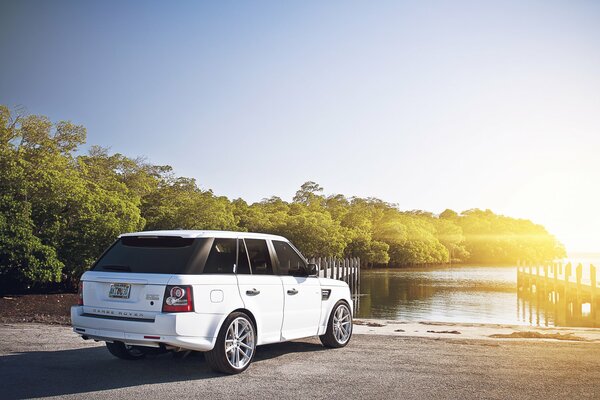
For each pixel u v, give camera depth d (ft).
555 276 125.18
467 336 38.75
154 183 202.18
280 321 25.77
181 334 21.31
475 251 513.45
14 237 70.03
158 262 22.56
